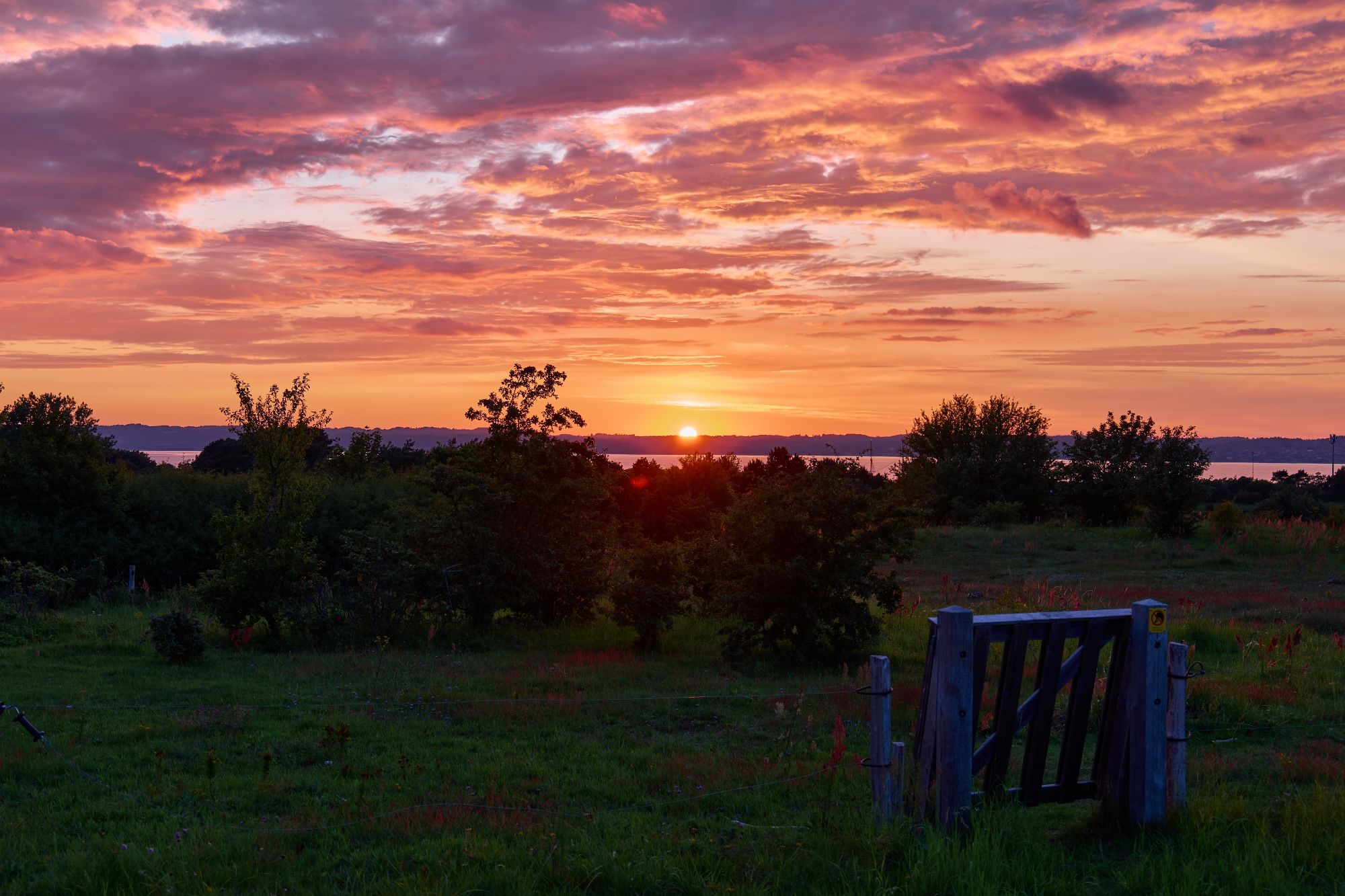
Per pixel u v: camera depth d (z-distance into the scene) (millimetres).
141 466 73750
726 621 18938
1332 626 18828
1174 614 20344
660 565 18891
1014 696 6852
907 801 6754
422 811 8055
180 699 13523
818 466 17328
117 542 33031
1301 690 12148
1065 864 6281
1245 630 17438
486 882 6230
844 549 16391
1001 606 20922
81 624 21141
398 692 13828
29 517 32844
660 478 53625
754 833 7191
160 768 9461
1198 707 11117
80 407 35594
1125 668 7004
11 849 7301
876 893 5738
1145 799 6824
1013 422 58250
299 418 20891
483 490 20922
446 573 20328
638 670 15523
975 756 6832
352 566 21734
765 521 16719
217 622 20281
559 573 21312
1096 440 45844
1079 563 34094
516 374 22047
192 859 6852
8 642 19172
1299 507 55844
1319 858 6141
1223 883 5852
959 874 5793
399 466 59969
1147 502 41688
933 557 36688
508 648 18906
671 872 6172
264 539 20000
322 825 7789
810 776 8781
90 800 8680
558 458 21672
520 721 11828
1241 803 7117
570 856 6730
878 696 6734
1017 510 49625
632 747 10625
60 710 12531
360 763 9930
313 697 13578
